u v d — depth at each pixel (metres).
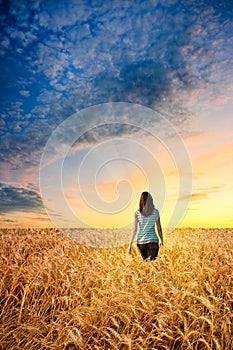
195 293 5.02
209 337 3.89
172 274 5.72
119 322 4.16
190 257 7.45
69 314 4.36
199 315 4.23
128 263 6.70
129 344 3.42
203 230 14.10
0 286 5.46
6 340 4.14
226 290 5.32
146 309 4.21
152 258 7.09
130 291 4.92
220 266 6.38
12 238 10.87
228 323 4.05
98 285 5.71
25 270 6.08
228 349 3.86
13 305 5.29
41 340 3.91
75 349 3.96
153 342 4.02
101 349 3.79
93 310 4.30
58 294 5.60
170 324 4.02
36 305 5.04
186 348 3.93
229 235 11.98
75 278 5.86
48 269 6.12
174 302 4.26
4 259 7.57
